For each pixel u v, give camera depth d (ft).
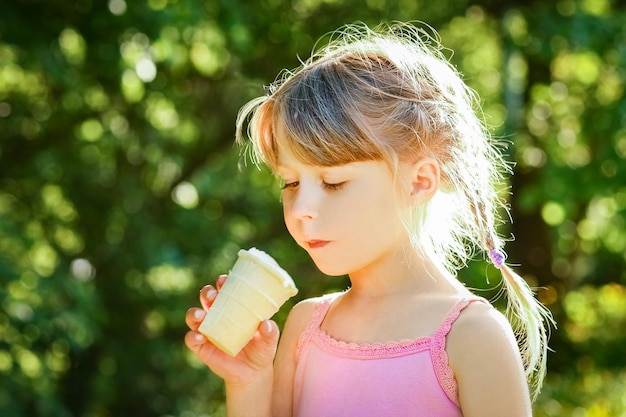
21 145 32.04
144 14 25.35
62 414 27.94
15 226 29.30
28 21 24.86
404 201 7.52
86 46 26.25
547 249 34.04
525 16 30.55
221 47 29.30
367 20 30.58
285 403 8.21
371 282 7.76
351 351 7.62
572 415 30.40
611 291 36.73
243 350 8.02
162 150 34.30
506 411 7.13
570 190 29.07
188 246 33.88
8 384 26.55
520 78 33.30
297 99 7.55
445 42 33.37
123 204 33.45
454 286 7.70
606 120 30.19
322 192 7.43
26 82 31.30
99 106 31.71
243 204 35.73
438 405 7.25
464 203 8.05
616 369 33.78
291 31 30.91
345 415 7.45
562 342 34.22
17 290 26.23
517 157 31.01
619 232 33.24
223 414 36.22
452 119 7.90
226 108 33.27
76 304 27.63
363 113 7.41
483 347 7.20
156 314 34.53
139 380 34.09
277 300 7.68
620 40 29.12
